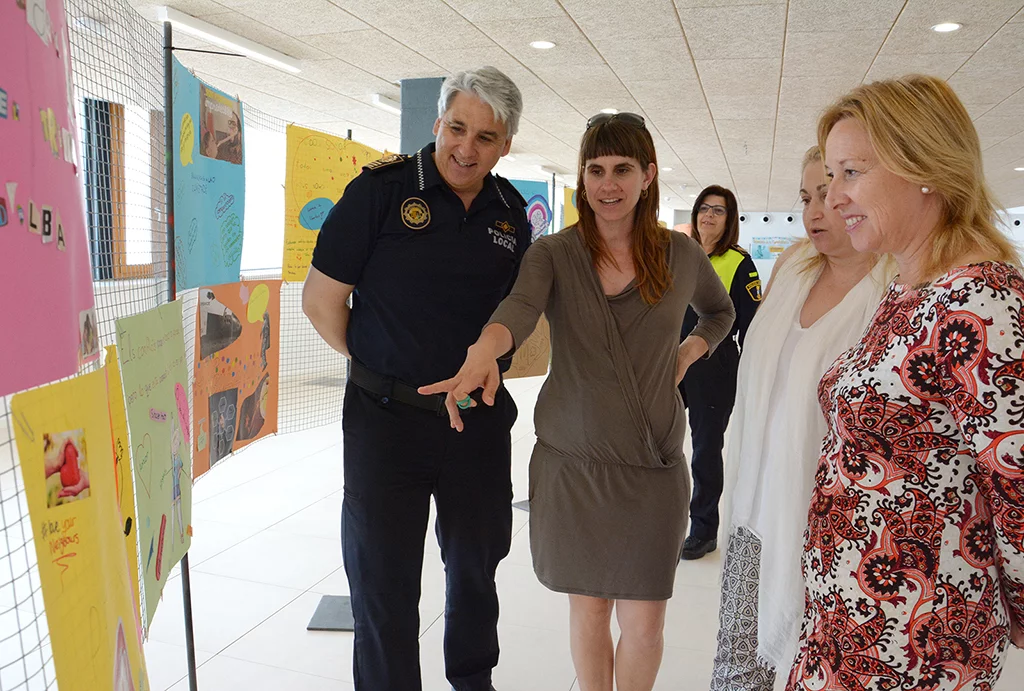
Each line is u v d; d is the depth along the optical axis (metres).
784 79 6.04
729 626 1.80
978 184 1.05
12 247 0.69
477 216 2.03
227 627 2.69
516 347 1.64
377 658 1.99
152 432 1.48
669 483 1.88
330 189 2.91
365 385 2.00
